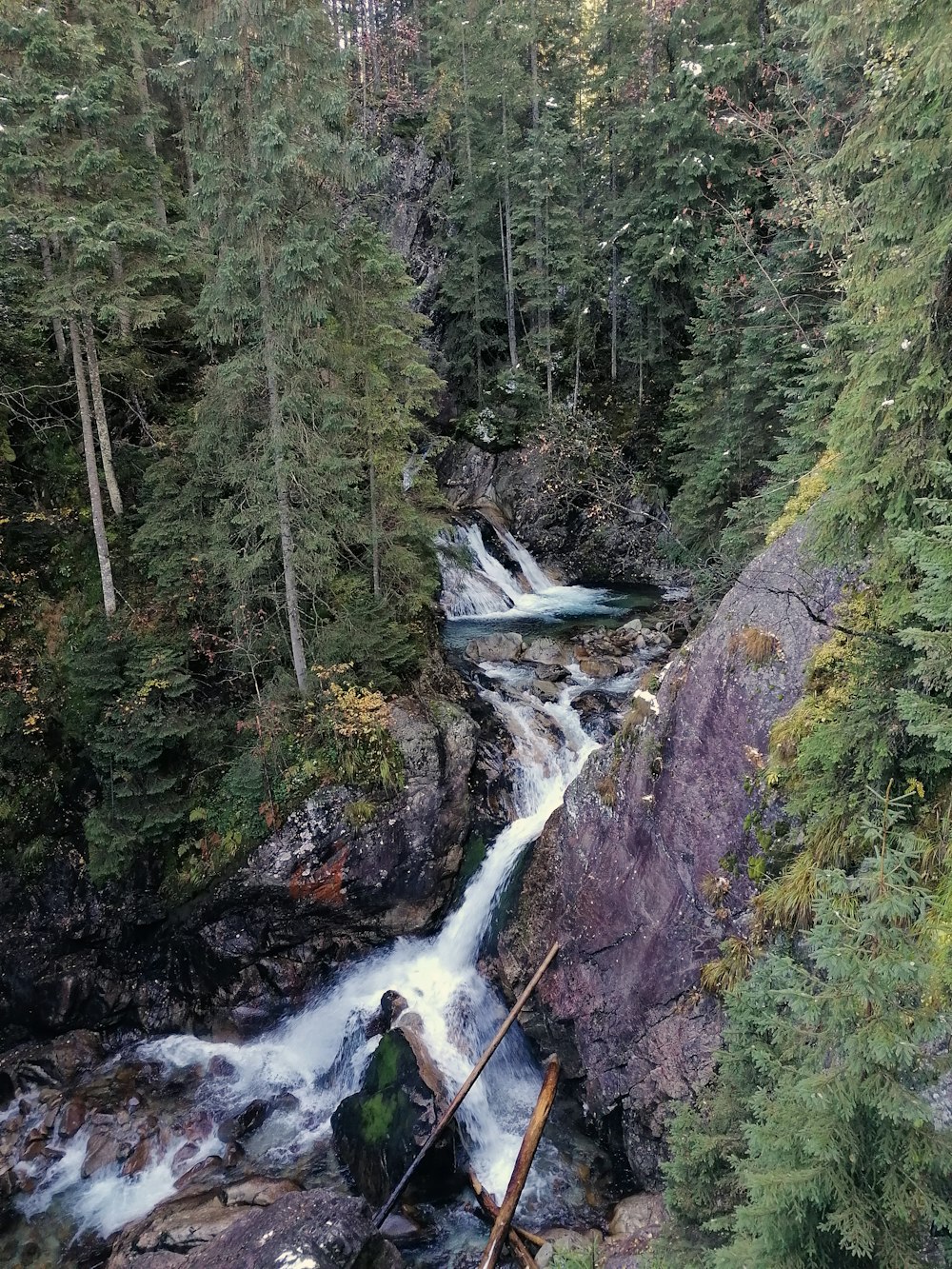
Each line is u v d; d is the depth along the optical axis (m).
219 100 10.77
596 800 11.01
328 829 12.96
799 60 16.20
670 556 22.67
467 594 23.55
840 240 11.27
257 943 12.95
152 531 14.33
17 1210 9.74
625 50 29.27
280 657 14.72
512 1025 11.48
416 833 13.38
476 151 31.16
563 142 27.58
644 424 28.33
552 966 11.26
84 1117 11.05
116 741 12.90
